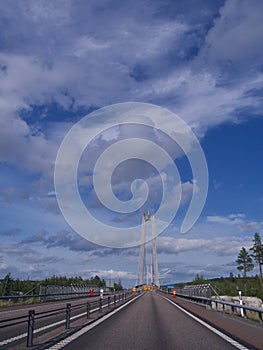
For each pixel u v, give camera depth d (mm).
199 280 97125
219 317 24312
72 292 65750
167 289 97875
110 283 114562
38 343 12344
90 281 139125
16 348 11289
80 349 11219
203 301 38125
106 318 22781
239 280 93125
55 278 113250
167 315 25734
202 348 11703
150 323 19984
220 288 76875
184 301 50281
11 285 57875
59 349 11195
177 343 12781
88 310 22109
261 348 11789
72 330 16156
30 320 11695
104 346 11867
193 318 23484
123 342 12820
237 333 15703
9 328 17312
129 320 21672
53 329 16656
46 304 39344
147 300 53562
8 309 31062
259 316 19391
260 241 83812
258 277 93250
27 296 40156
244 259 95438
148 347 11773
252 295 66312
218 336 14727
